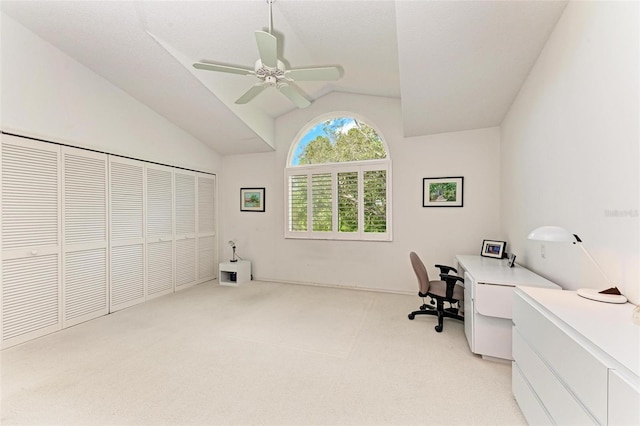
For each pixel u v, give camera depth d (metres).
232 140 4.71
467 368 2.21
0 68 2.48
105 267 3.38
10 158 2.56
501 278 2.32
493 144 3.71
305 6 2.43
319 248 4.68
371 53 3.08
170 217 4.29
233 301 3.88
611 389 0.94
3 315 2.52
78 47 2.87
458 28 2.17
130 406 1.77
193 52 3.04
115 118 3.44
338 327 3.00
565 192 1.96
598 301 1.49
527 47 2.28
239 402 1.81
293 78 2.55
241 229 5.21
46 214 2.83
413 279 4.14
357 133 4.54
